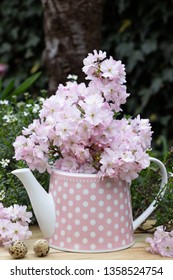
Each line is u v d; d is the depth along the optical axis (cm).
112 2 271
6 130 147
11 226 116
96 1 184
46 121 114
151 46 256
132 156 110
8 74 303
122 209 114
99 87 116
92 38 186
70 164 115
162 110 268
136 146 112
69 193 113
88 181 112
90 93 116
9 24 299
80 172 114
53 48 186
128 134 115
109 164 110
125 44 265
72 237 113
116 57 270
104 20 274
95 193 112
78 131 111
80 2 183
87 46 185
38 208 115
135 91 270
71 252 113
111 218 113
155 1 254
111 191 113
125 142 114
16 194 129
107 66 116
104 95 116
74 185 112
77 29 184
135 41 265
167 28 257
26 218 119
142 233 127
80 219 112
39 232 127
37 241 111
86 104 112
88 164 115
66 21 183
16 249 110
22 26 296
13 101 177
